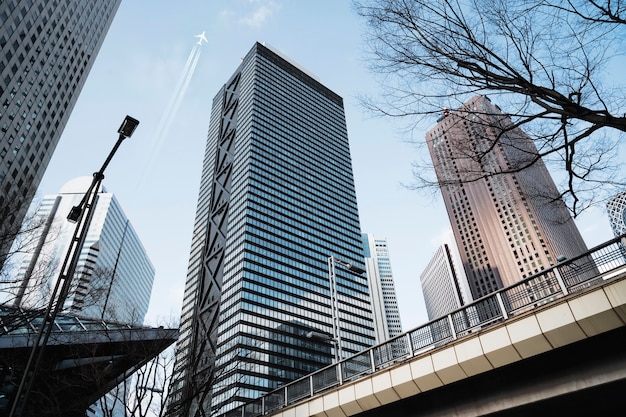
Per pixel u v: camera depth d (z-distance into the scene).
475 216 170.12
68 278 15.95
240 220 126.50
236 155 146.38
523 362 13.74
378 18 10.13
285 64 173.12
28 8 71.88
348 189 160.88
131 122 16.80
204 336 24.91
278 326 113.06
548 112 8.83
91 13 96.06
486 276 159.62
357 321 132.75
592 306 12.23
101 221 178.12
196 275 141.38
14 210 19.86
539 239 147.38
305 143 155.88
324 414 18.11
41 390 25.23
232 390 92.31
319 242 137.75
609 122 8.44
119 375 26.58
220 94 188.25
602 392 12.56
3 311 20.48
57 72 82.50
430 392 15.70
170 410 19.55
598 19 8.34
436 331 16.12
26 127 72.12
